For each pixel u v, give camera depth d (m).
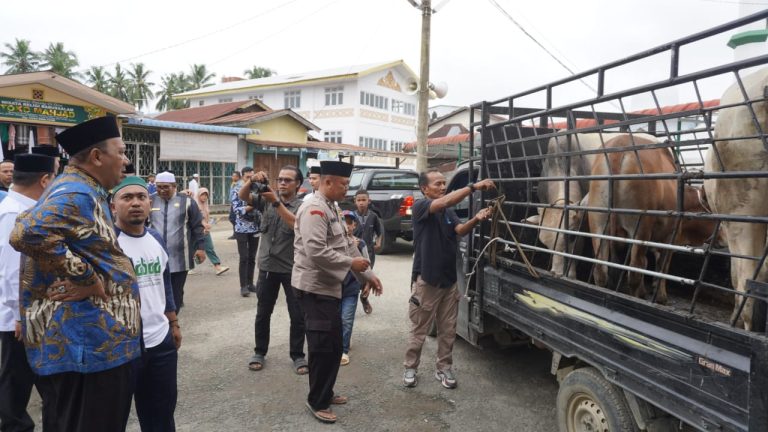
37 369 2.21
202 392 4.20
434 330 5.61
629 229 3.72
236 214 7.04
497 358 5.02
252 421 3.74
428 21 11.86
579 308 2.99
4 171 4.58
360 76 29.52
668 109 4.86
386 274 8.86
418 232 4.21
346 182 3.71
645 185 3.60
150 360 2.81
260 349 4.70
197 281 8.12
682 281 2.36
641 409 2.65
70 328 2.19
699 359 2.18
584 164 4.20
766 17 1.92
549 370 4.73
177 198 5.21
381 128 31.72
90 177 2.27
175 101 52.59
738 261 2.97
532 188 4.76
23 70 44.09
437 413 3.90
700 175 2.28
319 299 3.61
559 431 3.32
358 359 4.97
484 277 4.22
